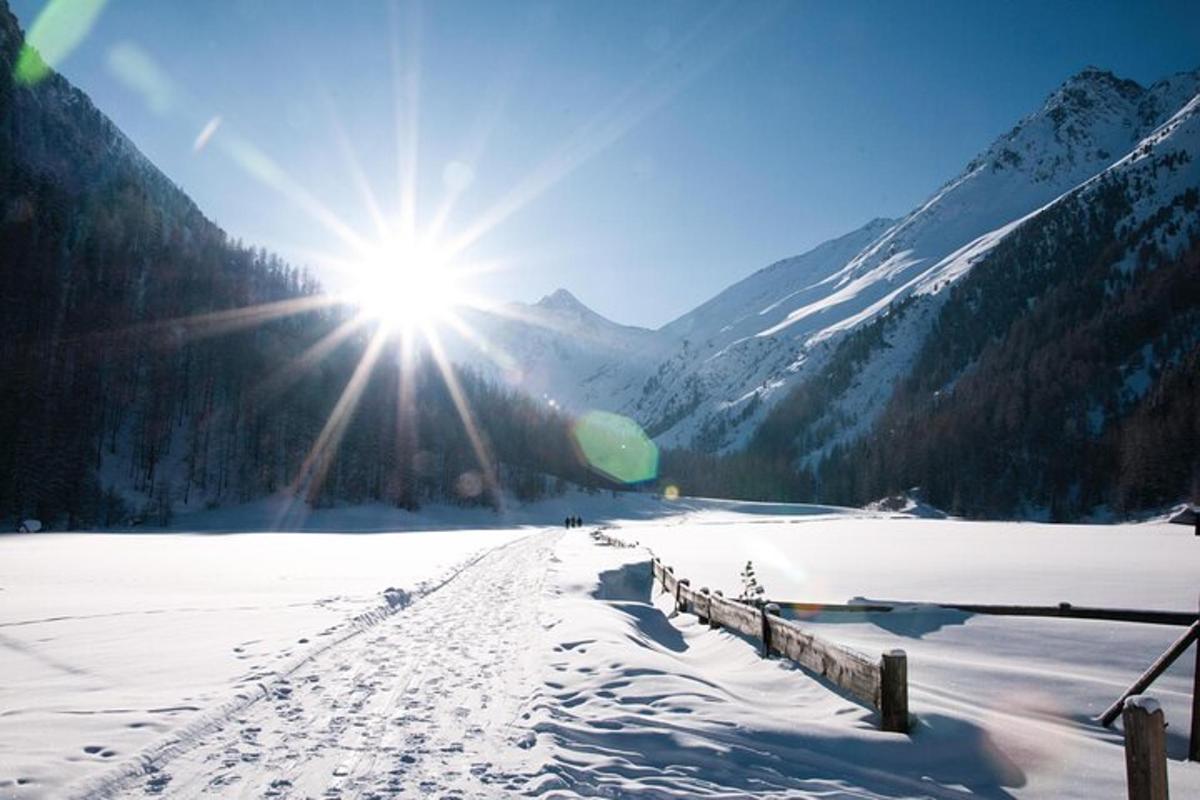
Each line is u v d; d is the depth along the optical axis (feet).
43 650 23.66
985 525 181.78
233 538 117.91
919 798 13.91
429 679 20.74
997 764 15.52
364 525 229.45
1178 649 18.30
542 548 86.99
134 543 93.40
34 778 12.57
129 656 22.80
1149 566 59.11
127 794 12.43
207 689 18.84
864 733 16.38
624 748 15.42
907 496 397.39
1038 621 30.17
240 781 13.12
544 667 22.09
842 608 32.55
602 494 368.48
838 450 549.54
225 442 261.24
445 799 12.44
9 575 48.98
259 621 29.58
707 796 13.10
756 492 518.78
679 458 570.87
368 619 31.01
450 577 49.93
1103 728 19.12
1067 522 301.02
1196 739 17.28
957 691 21.68
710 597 31.78
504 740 15.51
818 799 13.29
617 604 34.68
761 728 16.58
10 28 533.96
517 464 358.64
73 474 188.55
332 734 15.81
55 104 530.27
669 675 20.44
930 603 32.45
